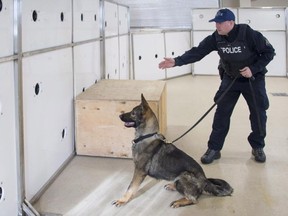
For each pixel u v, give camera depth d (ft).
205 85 23.66
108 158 10.64
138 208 7.70
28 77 7.25
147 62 24.34
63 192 8.42
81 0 11.12
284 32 26.25
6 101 6.37
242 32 9.01
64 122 9.77
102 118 10.38
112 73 16.55
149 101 10.05
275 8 25.95
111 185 8.84
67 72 9.88
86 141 10.64
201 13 27.07
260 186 8.75
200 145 11.86
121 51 18.90
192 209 7.63
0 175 6.29
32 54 7.38
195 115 15.89
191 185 7.72
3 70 6.19
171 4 27.66
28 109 7.34
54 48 8.71
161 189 8.64
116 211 7.57
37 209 7.59
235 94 10.02
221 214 7.42
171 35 26.30
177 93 21.04
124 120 8.19
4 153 6.40
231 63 9.45
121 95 10.79
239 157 10.79
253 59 9.29
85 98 10.44
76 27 10.64
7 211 6.61
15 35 6.53
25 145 7.27
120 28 18.42
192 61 9.95
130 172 9.65
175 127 14.01
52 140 8.89
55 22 8.75
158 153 7.95
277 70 26.86
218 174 9.51
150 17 28.14
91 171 9.68
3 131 6.32
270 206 7.74
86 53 11.87
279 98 19.22
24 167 7.24
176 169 7.77
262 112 9.89
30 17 7.20
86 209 7.65
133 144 8.20
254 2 29.66
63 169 9.76
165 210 7.61
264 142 10.99
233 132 13.29
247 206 7.74
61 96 9.45
